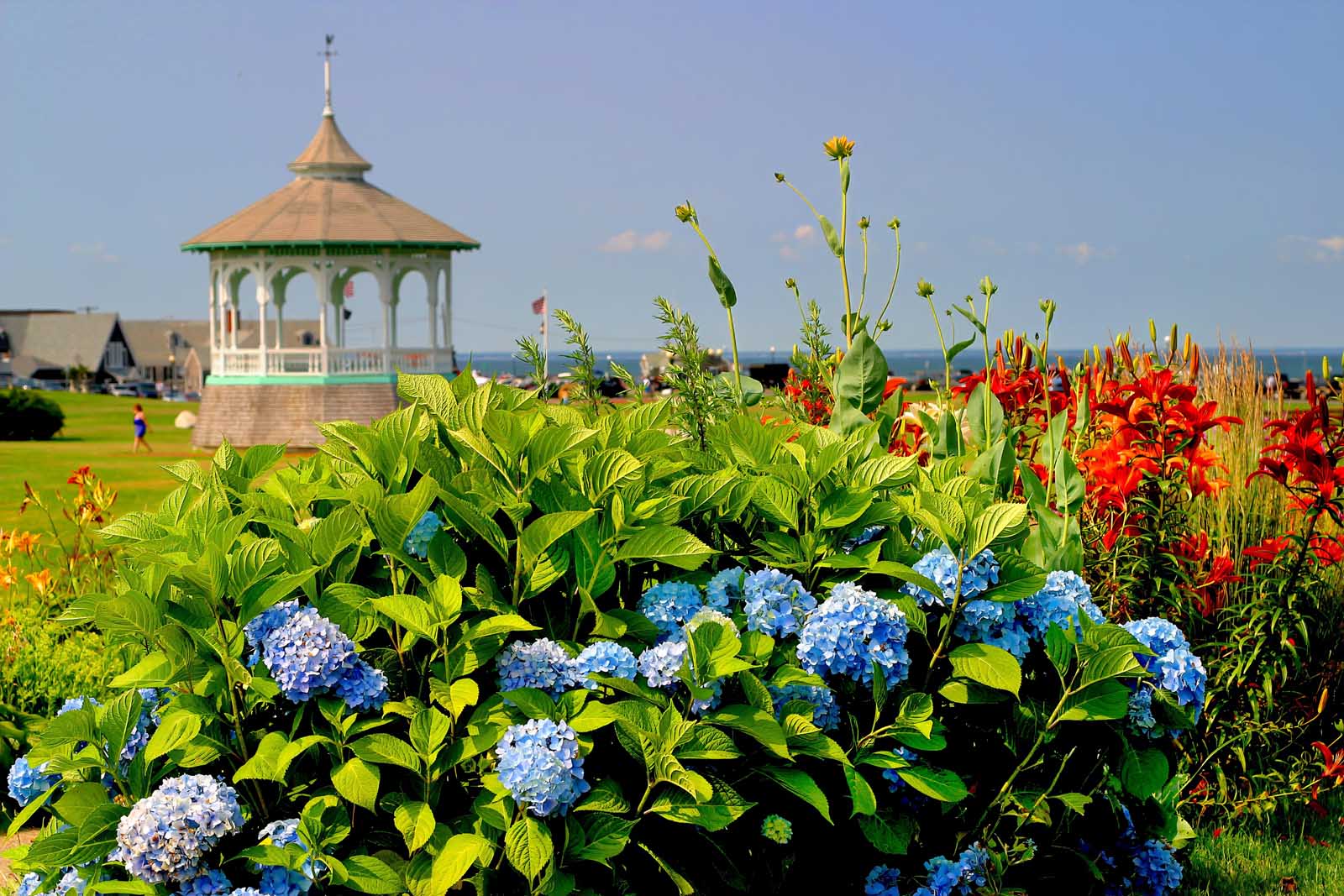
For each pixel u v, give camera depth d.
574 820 2.48
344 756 2.57
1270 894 4.02
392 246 33.91
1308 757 4.88
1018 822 2.93
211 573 2.54
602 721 2.46
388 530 2.66
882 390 4.49
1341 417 4.86
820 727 2.72
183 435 42.66
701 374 3.98
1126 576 4.68
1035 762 2.88
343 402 33.75
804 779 2.58
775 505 2.95
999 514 2.79
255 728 2.72
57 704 5.68
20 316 121.75
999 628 2.86
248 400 33.72
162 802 2.48
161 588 2.58
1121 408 4.79
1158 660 2.98
